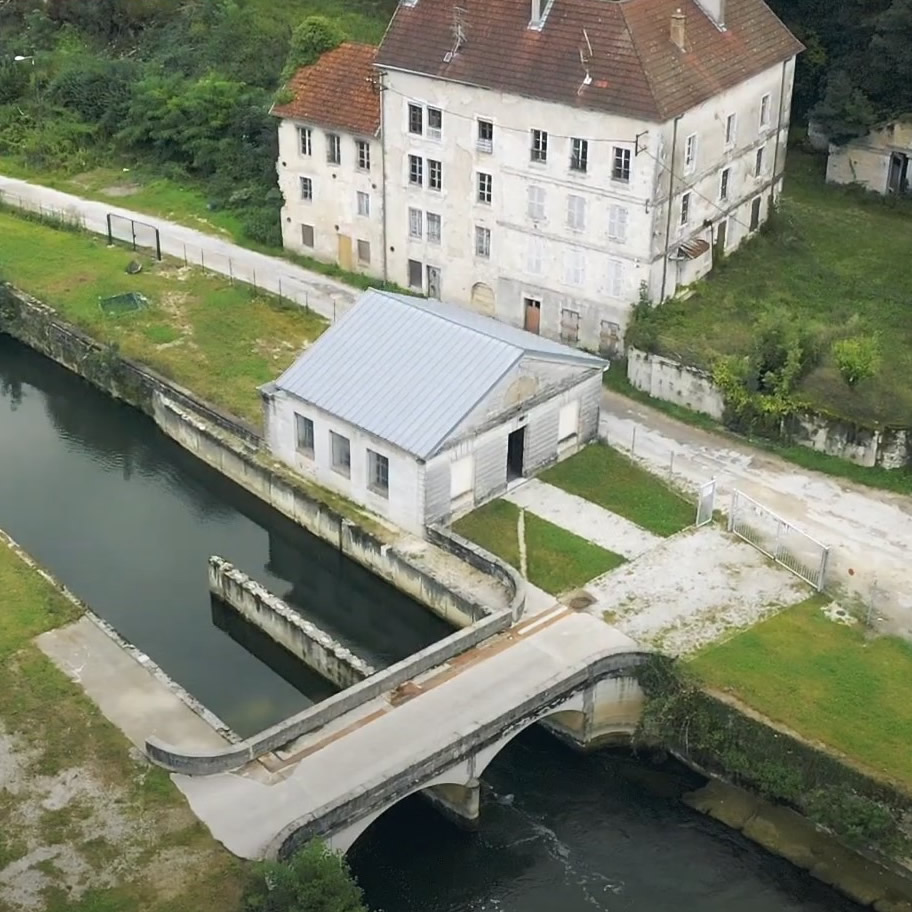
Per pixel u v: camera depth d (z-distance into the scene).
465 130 70.81
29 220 88.06
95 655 50.00
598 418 62.91
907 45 86.31
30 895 39.97
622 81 65.38
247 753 44.06
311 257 81.62
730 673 48.62
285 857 41.06
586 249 69.25
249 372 69.62
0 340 79.44
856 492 59.56
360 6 111.00
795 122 95.50
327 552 59.62
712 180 71.38
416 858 45.41
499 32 69.50
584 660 48.66
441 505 56.94
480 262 73.75
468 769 45.66
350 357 59.94
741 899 43.94
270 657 54.19
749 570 54.47
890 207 86.19
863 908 43.41
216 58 103.88
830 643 50.31
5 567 55.34
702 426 64.75
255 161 91.50
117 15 114.06
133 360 71.06
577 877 44.78
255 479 62.53
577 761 49.44
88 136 98.88
